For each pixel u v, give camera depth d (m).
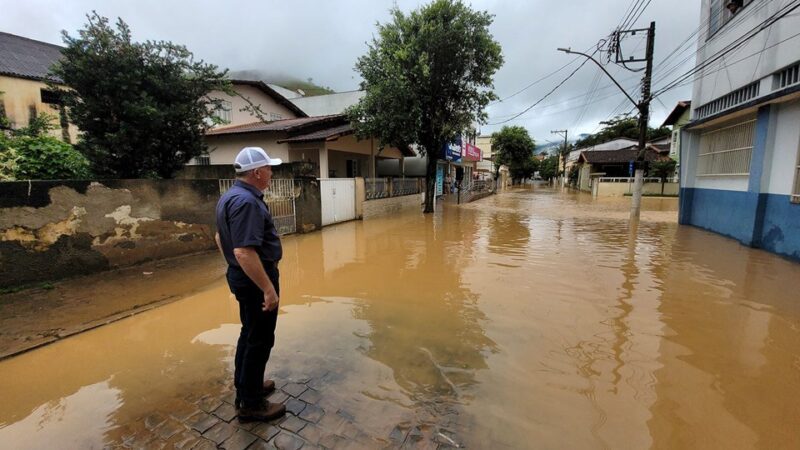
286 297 5.29
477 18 14.02
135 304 4.86
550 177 81.75
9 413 2.74
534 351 3.63
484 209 18.45
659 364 3.38
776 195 7.92
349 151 16.30
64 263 5.60
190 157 8.11
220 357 3.56
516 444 2.39
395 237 10.25
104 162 6.95
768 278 6.06
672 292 5.38
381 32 14.45
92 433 2.52
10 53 15.63
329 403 2.82
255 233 2.42
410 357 3.51
